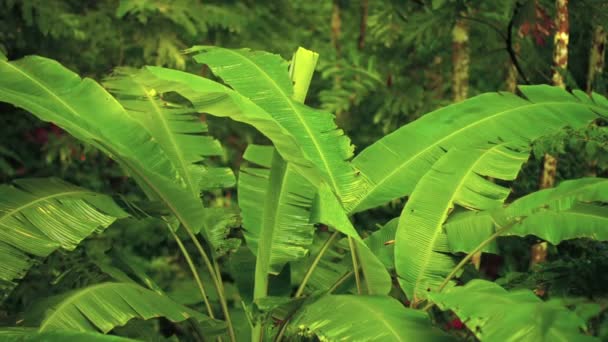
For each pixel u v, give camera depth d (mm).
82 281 3385
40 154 6789
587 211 2896
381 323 2326
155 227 6133
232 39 6723
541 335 2006
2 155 6547
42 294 3383
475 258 4539
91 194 2820
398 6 5262
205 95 2730
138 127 3039
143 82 3021
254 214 3320
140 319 3334
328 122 3109
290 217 3189
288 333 2924
